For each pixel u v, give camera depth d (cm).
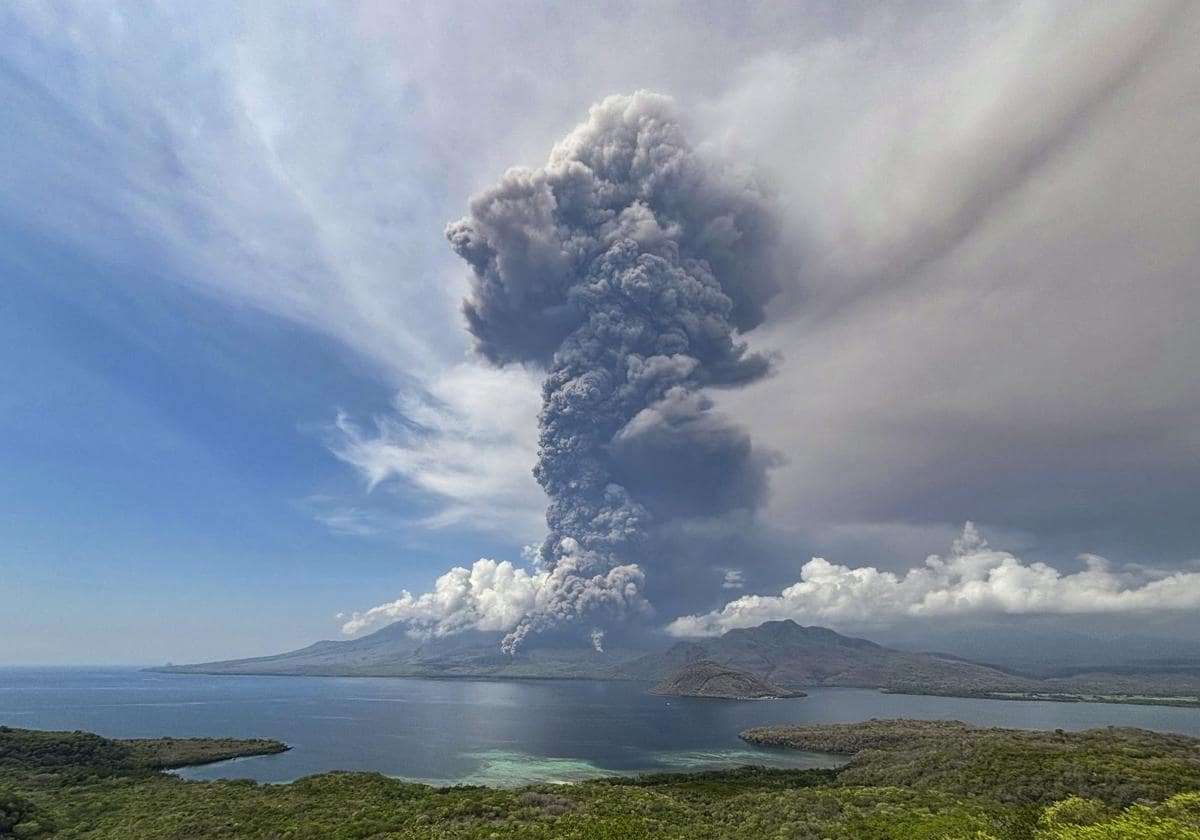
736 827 9875
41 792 13300
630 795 12438
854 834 8788
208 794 12850
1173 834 8238
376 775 14475
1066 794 10644
